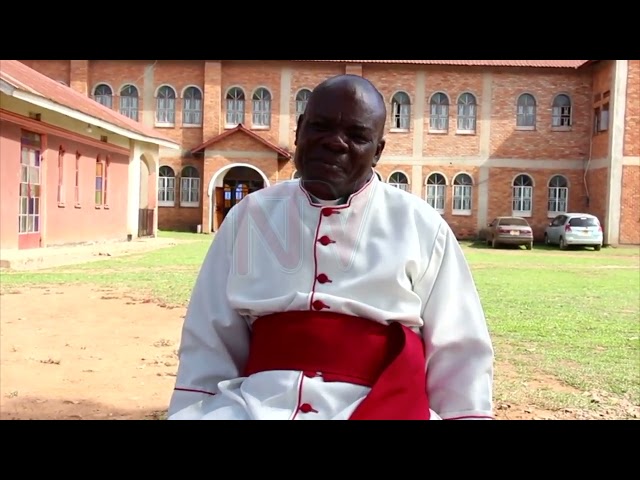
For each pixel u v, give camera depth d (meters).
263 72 32.09
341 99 1.79
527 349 6.75
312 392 1.74
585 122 31.09
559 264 18.39
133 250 19.53
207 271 2.01
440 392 1.88
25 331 7.07
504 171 31.58
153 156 25.83
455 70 31.55
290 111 32.09
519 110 31.53
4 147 14.86
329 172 1.79
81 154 19.52
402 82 31.67
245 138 31.17
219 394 1.92
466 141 31.64
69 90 22.61
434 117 31.88
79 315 8.15
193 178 32.34
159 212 32.34
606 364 6.09
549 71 31.17
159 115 32.47
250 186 32.41
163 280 11.80
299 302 1.80
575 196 31.31
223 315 1.96
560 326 8.10
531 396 4.92
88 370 5.45
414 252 1.83
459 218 31.78
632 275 15.13
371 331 1.80
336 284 1.82
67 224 18.73
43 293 9.96
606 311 9.43
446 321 1.88
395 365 1.73
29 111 16.09
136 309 8.66
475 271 15.50
